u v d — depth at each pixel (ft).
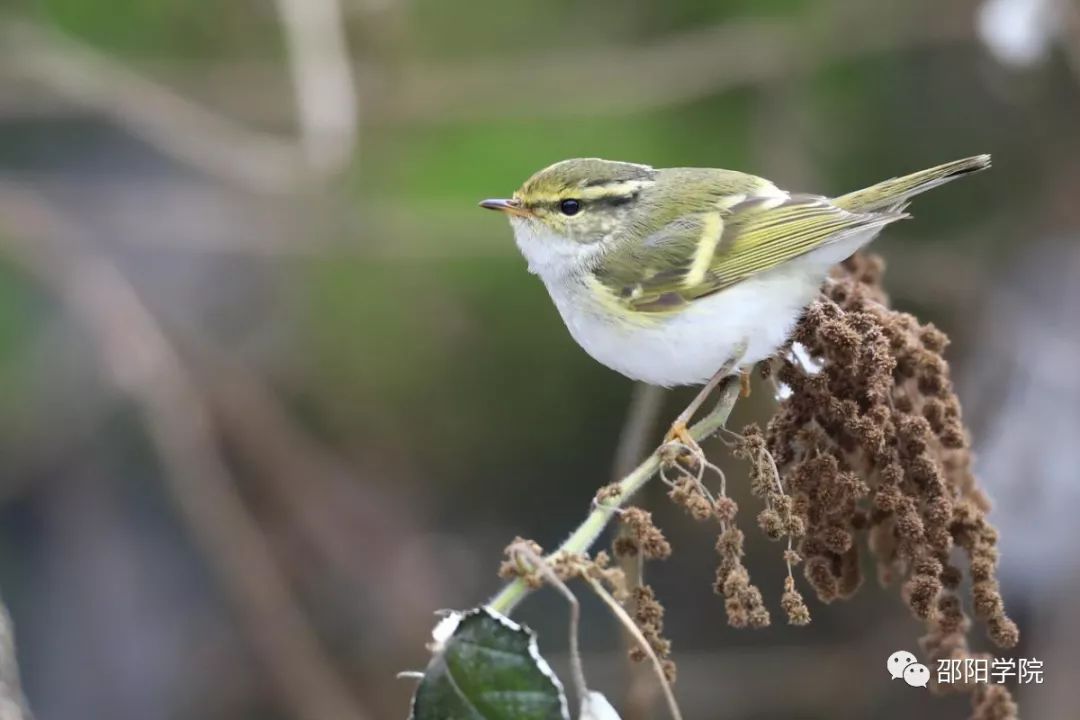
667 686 15.87
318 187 40.93
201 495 39.34
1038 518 38.60
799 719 42.16
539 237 25.52
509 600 15.97
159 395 39.24
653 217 24.59
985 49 40.65
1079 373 39.70
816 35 42.16
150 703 43.34
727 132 43.50
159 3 45.24
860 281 23.06
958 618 18.04
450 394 43.65
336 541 42.78
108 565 44.45
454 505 44.50
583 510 44.24
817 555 18.11
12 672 20.04
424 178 42.91
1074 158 42.55
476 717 15.65
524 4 45.70
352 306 43.65
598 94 42.78
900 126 43.93
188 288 45.27
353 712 40.27
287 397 44.37
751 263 22.44
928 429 17.92
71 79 41.45
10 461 43.73
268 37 46.06
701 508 17.12
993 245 43.06
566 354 42.91
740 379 22.12
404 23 44.09
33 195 43.14
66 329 44.06
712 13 45.03
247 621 40.50
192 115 42.32
